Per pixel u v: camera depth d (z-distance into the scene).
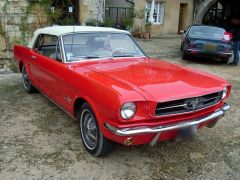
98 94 3.75
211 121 4.28
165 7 21.64
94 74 4.18
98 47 5.11
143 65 4.77
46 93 5.55
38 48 5.87
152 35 21.25
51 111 5.79
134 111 3.50
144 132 3.53
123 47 5.34
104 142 3.92
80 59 4.86
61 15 12.79
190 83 4.04
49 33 5.43
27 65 6.29
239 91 7.88
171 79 4.09
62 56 4.83
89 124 4.19
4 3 10.38
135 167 4.01
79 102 4.41
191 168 4.04
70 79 4.42
